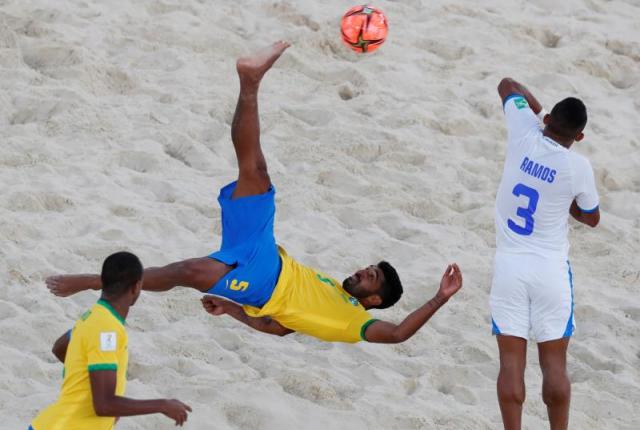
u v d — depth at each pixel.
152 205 31.72
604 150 37.44
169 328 26.50
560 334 21.22
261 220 21.41
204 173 34.00
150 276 20.44
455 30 44.69
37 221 29.95
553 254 21.27
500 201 21.70
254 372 24.92
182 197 32.34
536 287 21.09
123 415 17.36
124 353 17.88
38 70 37.88
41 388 23.20
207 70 39.53
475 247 31.48
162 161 34.09
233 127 21.44
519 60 42.81
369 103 38.66
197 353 25.50
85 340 17.45
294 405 23.39
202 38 41.28
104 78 37.91
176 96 37.59
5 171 32.12
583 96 41.03
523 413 24.33
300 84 39.56
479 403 24.70
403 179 34.69
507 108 22.19
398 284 22.53
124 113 36.28
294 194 33.03
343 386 24.70
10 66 37.41
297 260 29.75
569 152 21.03
